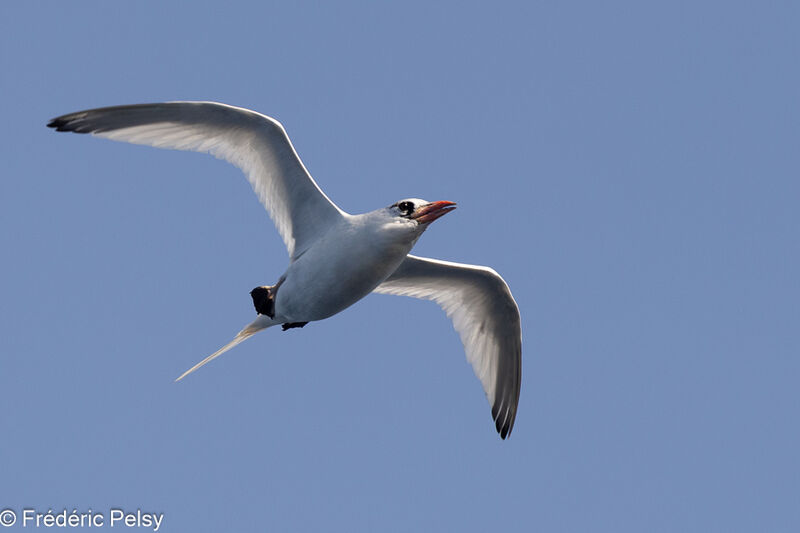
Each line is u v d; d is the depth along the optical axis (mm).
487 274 16297
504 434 17281
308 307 14438
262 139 14266
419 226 13734
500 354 17297
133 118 14000
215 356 15898
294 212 14609
